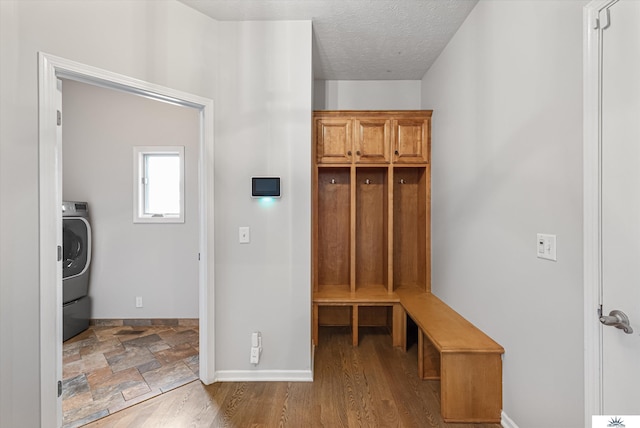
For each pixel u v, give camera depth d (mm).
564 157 1303
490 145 1894
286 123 2221
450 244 2508
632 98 1019
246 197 2221
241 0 2000
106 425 1757
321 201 3293
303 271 2234
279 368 2236
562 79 1310
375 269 3291
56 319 1535
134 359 2549
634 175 1017
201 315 2207
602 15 1117
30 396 1455
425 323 2158
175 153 3293
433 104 2932
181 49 2020
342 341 2922
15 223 1417
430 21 2268
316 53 2766
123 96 3270
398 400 1990
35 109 1459
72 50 1575
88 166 3266
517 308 1633
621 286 1064
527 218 1547
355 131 2922
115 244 3283
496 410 1771
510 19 1682
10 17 1396
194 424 1764
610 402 1107
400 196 3275
